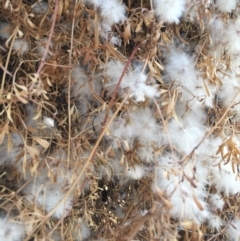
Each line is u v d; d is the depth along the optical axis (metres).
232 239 0.31
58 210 0.26
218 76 0.30
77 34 0.26
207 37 0.29
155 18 0.26
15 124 0.25
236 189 0.29
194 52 0.29
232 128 0.29
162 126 0.28
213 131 0.29
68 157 0.25
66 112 0.27
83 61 0.26
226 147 0.29
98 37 0.25
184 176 0.24
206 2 0.27
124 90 0.26
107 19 0.25
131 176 0.27
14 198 0.26
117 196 0.29
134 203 0.28
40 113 0.25
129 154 0.27
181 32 0.29
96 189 0.27
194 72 0.28
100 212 0.28
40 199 0.26
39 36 0.25
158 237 0.26
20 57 0.25
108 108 0.25
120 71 0.26
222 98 0.30
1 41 0.26
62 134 0.27
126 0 0.28
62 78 0.25
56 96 0.27
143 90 0.25
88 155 0.27
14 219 0.25
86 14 0.26
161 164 0.27
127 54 0.28
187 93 0.28
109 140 0.27
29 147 0.24
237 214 0.30
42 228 0.25
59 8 0.24
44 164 0.25
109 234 0.27
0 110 0.26
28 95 0.24
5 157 0.26
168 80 0.28
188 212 0.26
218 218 0.29
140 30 0.26
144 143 0.28
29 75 0.24
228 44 0.29
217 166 0.29
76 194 0.25
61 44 0.26
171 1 0.25
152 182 0.27
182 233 0.30
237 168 0.30
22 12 0.25
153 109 0.28
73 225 0.27
